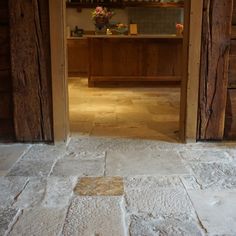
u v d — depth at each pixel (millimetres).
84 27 9961
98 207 2117
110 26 7840
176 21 9656
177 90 6883
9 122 3408
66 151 3182
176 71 7199
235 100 3377
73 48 9086
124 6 9375
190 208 2109
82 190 2352
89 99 5859
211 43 3203
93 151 3180
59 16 3127
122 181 2500
